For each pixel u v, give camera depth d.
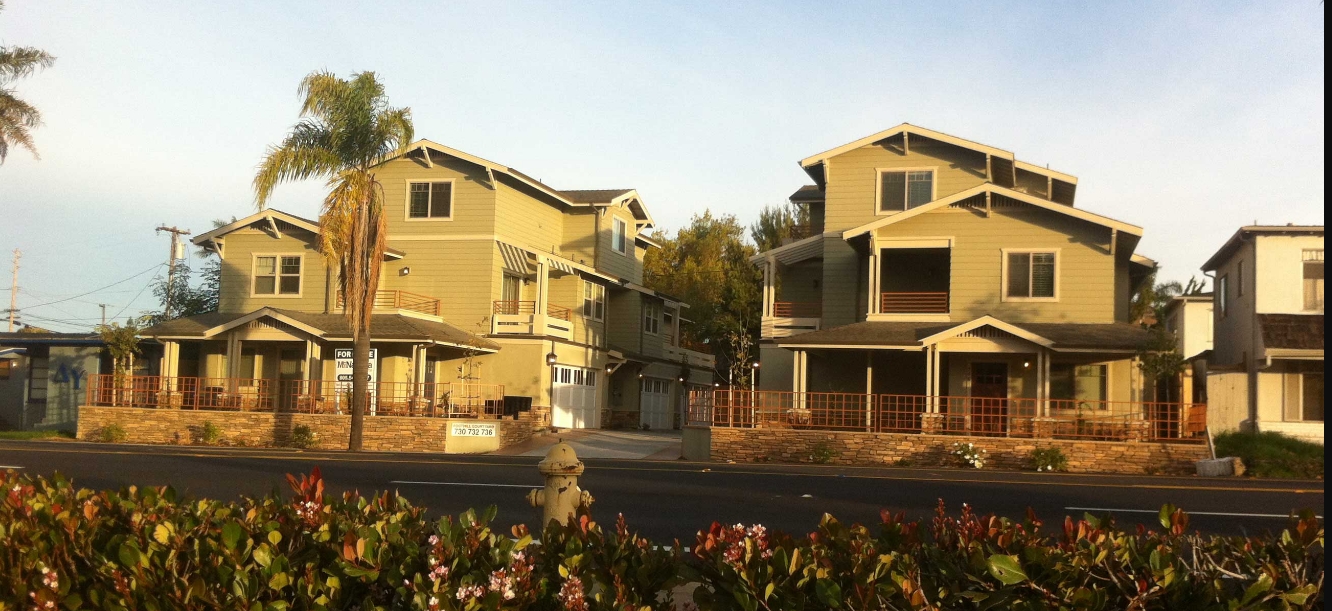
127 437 34.78
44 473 19.16
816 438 28.67
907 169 34.88
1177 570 4.93
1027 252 31.00
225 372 38.88
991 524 5.66
